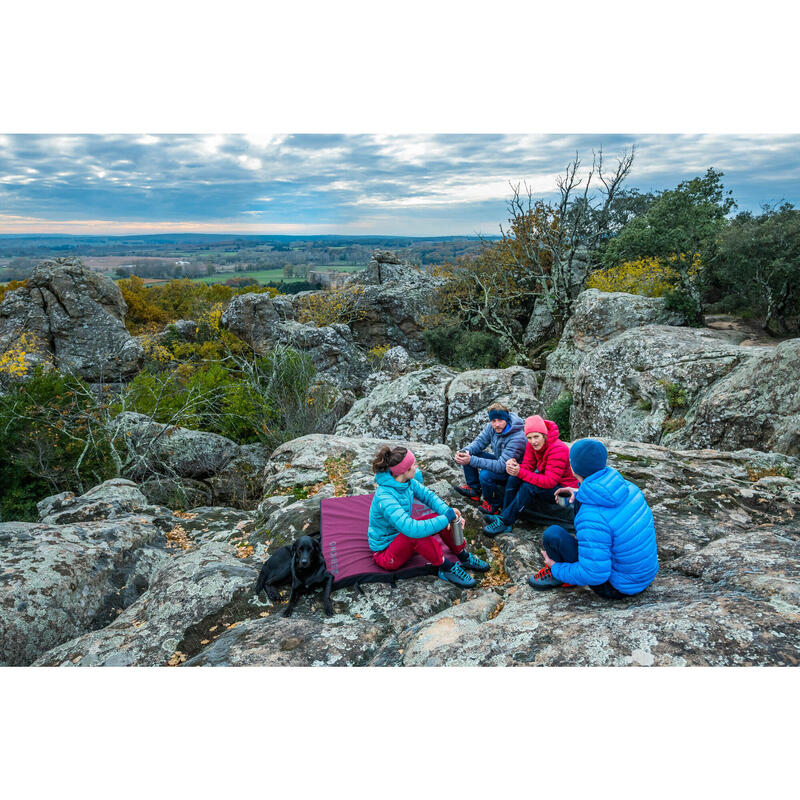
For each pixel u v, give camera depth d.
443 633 3.58
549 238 23.80
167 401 14.27
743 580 3.64
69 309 22.58
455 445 11.62
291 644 3.64
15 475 10.07
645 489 5.78
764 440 7.81
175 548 5.87
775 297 13.53
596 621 3.33
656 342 11.27
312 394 16.11
